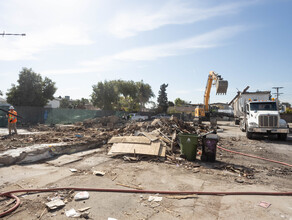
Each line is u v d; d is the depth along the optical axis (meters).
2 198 3.63
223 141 11.66
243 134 15.50
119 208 3.38
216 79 17.39
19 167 5.52
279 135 12.16
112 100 38.53
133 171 5.47
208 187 4.40
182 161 6.57
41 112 20.11
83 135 10.99
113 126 17.98
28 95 29.58
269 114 11.84
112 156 7.18
